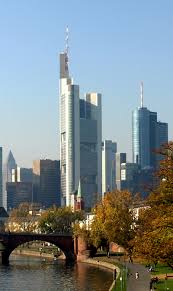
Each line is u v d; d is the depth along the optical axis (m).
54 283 175.00
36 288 164.75
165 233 85.56
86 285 165.75
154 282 131.12
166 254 84.06
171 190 89.38
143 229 99.62
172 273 158.00
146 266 180.12
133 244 91.88
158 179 95.56
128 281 144.00
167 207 89.12
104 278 181.75
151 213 92.19
